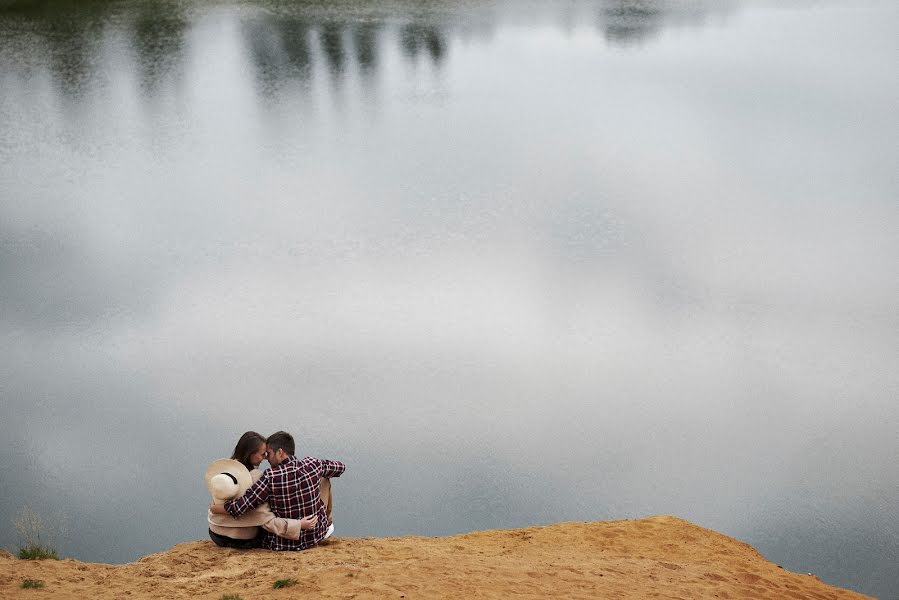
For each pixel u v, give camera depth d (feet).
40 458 57.62
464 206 128.88
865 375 74.59
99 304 91.45
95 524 49.03
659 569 27.02
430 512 51.19
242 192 136.67
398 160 153.17
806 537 49.21
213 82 201.57
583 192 134.21
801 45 231.71
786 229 116.67
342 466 27.35
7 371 73.77
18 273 101.60
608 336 83.56
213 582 22.57
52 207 128.57
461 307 91.76
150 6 283.59
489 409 67.15
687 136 163.12
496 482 55.31
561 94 195.62
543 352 79.51
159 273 102.01
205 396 68.85
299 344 81.15
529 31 254.27
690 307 91.35
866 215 121.80
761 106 181.57
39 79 199.31
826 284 97.86
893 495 54.03
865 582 44.57
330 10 277.85
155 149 158.61
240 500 25.35
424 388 71.10
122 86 196.03
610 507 52.37
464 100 192.44
